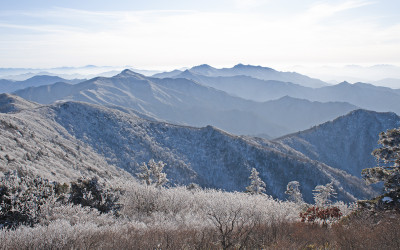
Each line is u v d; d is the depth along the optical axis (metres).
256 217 12.95
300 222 12.91
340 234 9.38
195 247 8.65
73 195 16.50
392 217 11.62
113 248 8.73
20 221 12.80
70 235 9.69
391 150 14.51
